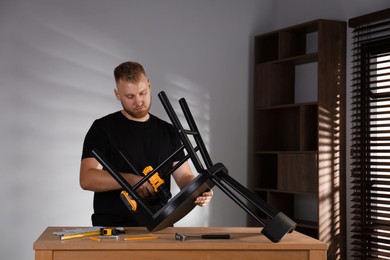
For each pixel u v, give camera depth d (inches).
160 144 111.2
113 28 182.7
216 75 197.2
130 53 184.9
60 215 174.1
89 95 178.9
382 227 153.3
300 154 175.8
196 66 194.2
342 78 173.8
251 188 201.8
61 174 174.7
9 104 170.1
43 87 173.8
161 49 189.2
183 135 82.0
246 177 201.2
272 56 201.3
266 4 206.4
